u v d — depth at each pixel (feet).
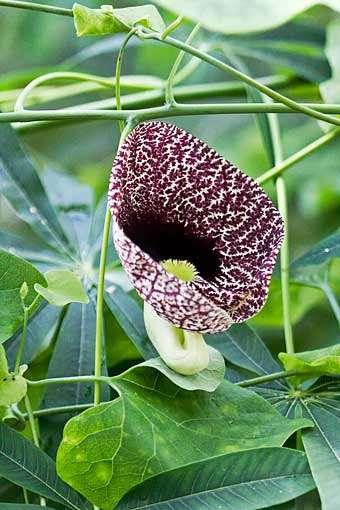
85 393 1.98
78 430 1.76
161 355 1.82
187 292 1.71
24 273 1.80
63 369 2.03
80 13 1.86
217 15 1.65
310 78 2.47
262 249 1.83
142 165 1.81
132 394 1.81
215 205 1.83
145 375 1.83
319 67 2.48
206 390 1.81
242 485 1.74
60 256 2.23
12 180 2.22
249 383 1.94
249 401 1.86
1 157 2.22
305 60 2.49
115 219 1.74
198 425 1.81
